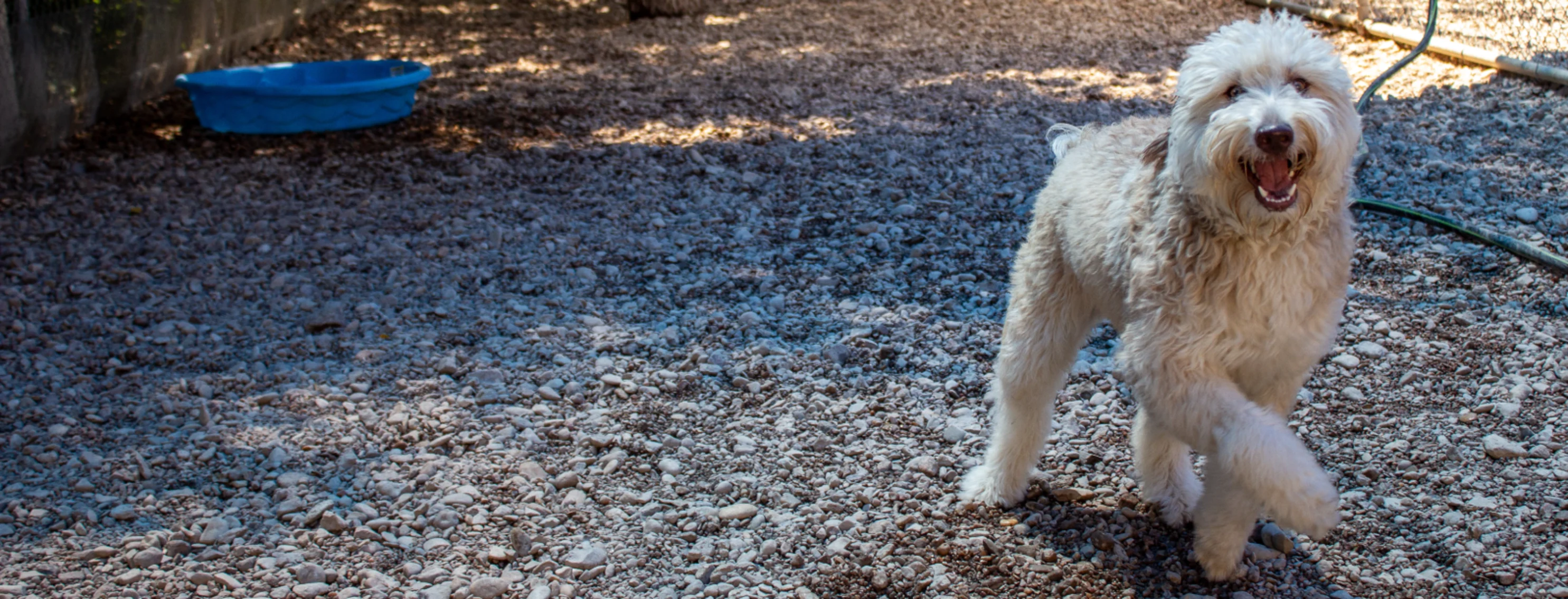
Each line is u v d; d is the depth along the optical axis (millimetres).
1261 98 2922
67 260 6527
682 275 6285
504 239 6812
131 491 4195
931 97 9852
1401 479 4098
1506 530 3756
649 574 3738
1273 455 2857
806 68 11156
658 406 4840
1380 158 7391
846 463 4391
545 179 7945
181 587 3635
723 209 7266
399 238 6859
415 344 5453
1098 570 3678
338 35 13578
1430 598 3480
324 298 6027
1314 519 2852
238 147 8789
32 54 8555
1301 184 2943
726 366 5184
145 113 9836
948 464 4332
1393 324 5250
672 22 13914
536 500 4145
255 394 4961
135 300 6000
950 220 6949
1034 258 3811
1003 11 13812
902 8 14234
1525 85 8672
